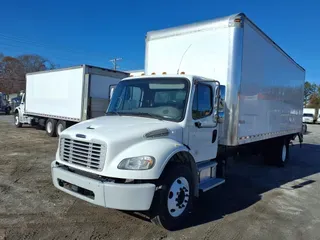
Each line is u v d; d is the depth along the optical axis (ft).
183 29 20.38
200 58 19.39
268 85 24.08
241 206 18.12
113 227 13.91
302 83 37.83
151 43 22.21
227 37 18.21
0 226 13.35
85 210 15.78
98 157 12.50
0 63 216.74
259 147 29.48
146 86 16.96
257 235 13.99
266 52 23.03
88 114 41.19
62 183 13.88
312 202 19.58
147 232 13.57
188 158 14.87
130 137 12.77
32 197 17.46
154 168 12.30
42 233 12.91
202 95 16.38
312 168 32.27
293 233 14.44
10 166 25.25
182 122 14.93
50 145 38.14
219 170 19.33
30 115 55.98
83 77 41.57
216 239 13.33
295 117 34.91
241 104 18.88
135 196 11.95
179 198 14.05
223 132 18.40
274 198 20.10
